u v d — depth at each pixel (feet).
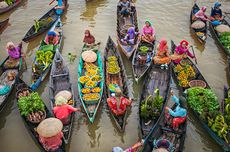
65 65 55.06
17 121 47.37
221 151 42.60
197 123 46.34
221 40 62.28
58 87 50.80
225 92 48.80
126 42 58.90
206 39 65.36
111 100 43.88
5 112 48.91
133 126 46.19
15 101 50.75
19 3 78.79
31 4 79.61
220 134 41.01
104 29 68.90
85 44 60.18
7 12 75.51
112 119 46.55
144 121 44.11
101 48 62.18
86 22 71.67
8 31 68.54
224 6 77.97
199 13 67.05
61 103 42.37
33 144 43.78
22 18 73.41
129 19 69.67
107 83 50.67
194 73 52.75
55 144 39.06
